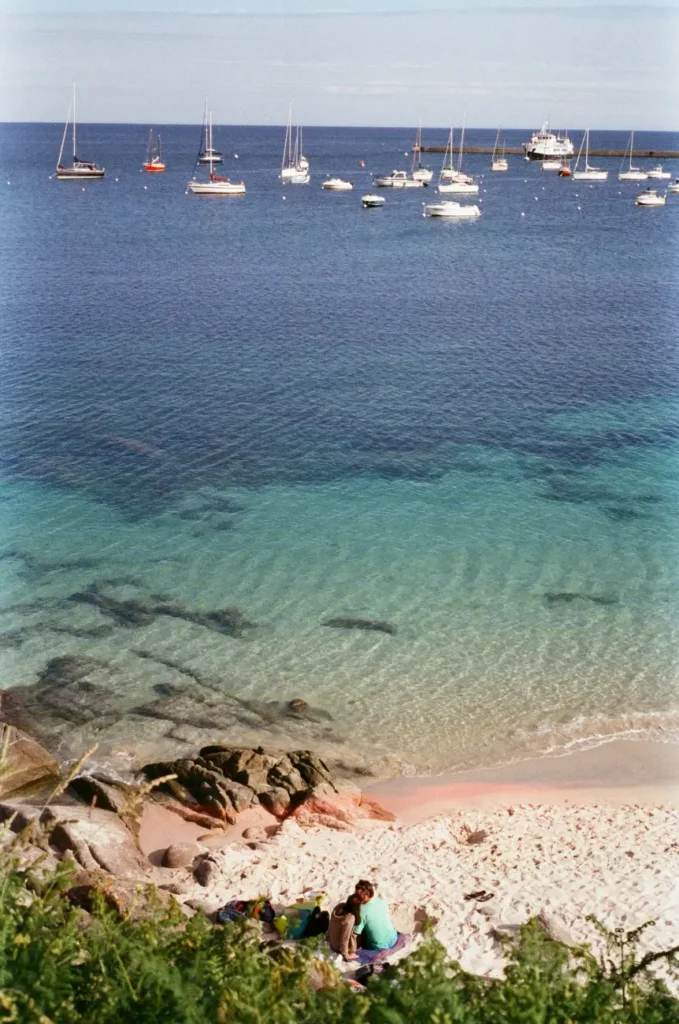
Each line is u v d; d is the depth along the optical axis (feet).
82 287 229.25
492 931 40.16
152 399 132.36
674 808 53.78
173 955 21.09
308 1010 19.31
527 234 363.76
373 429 120.88
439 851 48.78
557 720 62.39
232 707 62.95
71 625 72.28
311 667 67.72
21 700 62.80
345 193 540.11
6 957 18.58
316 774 55.16
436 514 94.58
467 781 56.49
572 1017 19.24
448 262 287.07
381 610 75.66
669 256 306.96
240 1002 17.92
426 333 182.29
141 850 48.70
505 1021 18.52
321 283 242.78
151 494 98.07
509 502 97.81
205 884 44.93
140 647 69.67
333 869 46.68
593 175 652.07
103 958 20.04
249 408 128.88
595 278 258.57
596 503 97.91
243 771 54.65
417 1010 18.37
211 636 71.46
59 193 506.07
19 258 278.26
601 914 41.86
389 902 42.88
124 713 61.77
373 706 63.46
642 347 171.63
